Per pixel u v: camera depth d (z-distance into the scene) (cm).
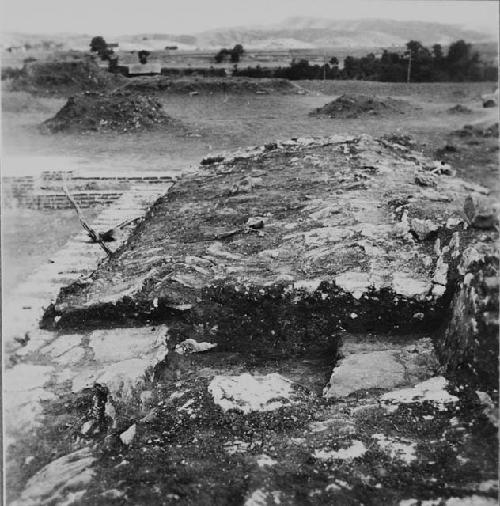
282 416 394
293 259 559
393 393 403
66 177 684
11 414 415
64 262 597
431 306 477
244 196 718
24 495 365
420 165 673
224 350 500
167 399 421
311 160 784
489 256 423
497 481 337
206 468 362
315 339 494
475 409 376
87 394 429
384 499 334
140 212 731
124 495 352
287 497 340
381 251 540
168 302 518
